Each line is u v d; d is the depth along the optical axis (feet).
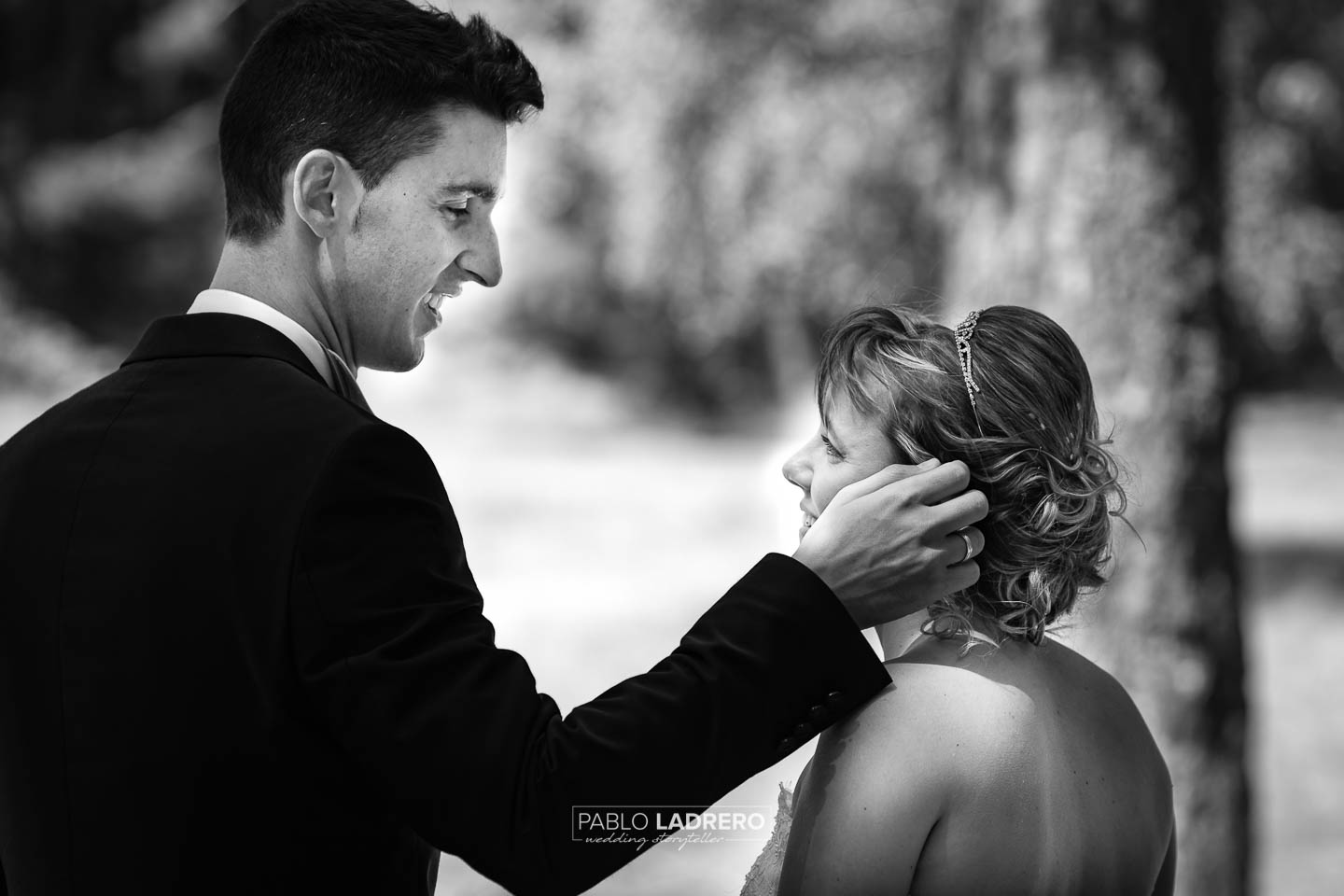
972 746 6.78
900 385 7.29
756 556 60.85
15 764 6.98
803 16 44.27
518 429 106.01
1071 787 6.99
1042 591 7.23
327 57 7.45
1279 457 98.99
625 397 116.47
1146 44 17.31
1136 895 7.22
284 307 7.63
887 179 48.39
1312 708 41.19
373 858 6.88
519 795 6.30
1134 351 17.16
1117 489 7.71
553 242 114.21
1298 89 54.39
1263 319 58.03
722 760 6.53
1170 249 17.25
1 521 7.22
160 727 6.59
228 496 6.68
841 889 6.69
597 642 46.16
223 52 90.48
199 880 6.56
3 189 90.89
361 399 7.86
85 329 93.04
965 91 18.86
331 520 6.54
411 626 6.54
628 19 41.42
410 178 7.54
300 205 7.45
